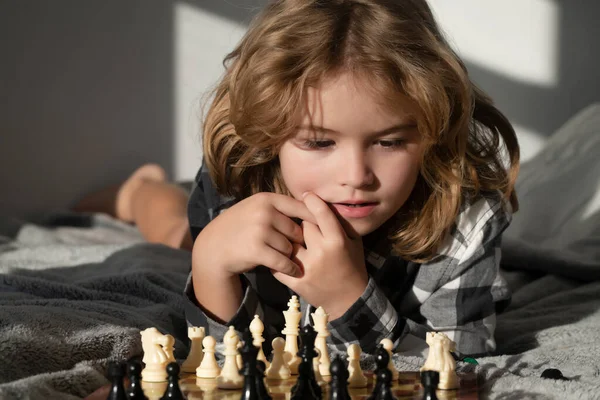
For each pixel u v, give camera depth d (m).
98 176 2.84
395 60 1.04
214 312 1.16
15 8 2.76
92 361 0.97
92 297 1.35
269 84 1.06
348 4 1.12
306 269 1.12
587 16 2.89
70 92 2.81
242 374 0.76
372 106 1.01
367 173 1.04
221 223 1.15
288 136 1.07
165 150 2.87
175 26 2.84
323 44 1.04
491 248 1.25
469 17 2.93
